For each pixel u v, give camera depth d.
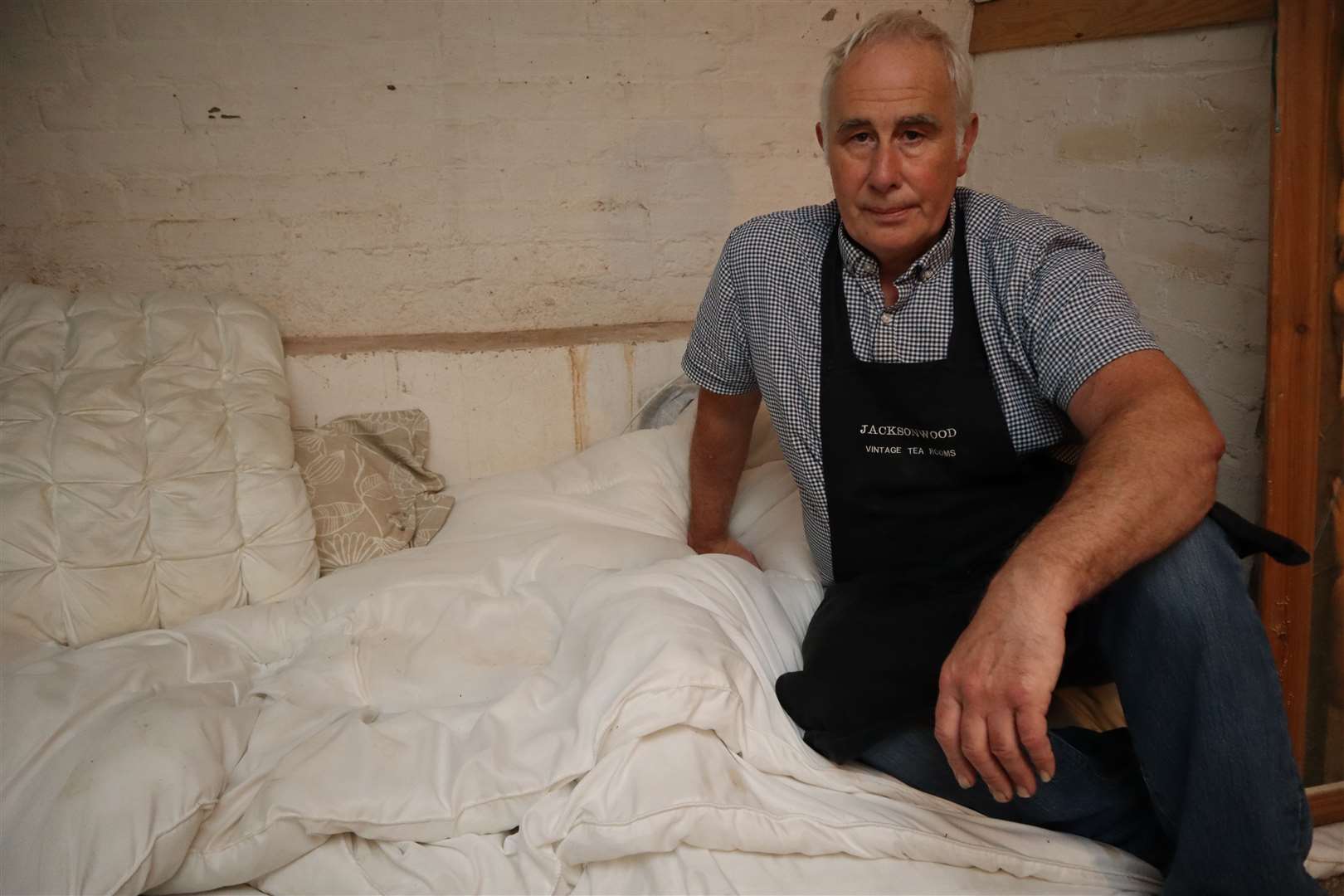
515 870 1.37
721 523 2.06
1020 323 1.45
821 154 2.63
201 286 2.41
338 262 2.45
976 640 1.13
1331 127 1.51
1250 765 1.16
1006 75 2.53
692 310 2.67
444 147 2.42
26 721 1.48
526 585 1.88
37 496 1.81
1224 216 1.87
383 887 1.38
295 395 2.35
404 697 1.69
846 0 2.52
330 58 2.31
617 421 2.50
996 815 1.45
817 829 1.38
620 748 1.38
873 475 1.57
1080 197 2.29
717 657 1.44
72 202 2.30
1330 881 1.54
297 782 1.42
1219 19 1.81
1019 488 1.54
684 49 2.47
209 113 2.30
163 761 1.36
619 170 2.52
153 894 1.36
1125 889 1.37
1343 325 1.56
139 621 1.84
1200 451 1.17
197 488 1.91
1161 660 1.21
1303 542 1.60
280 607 1.90
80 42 2.21
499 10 2.35
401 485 2.27
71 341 2.04
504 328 2.58
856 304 1.57
